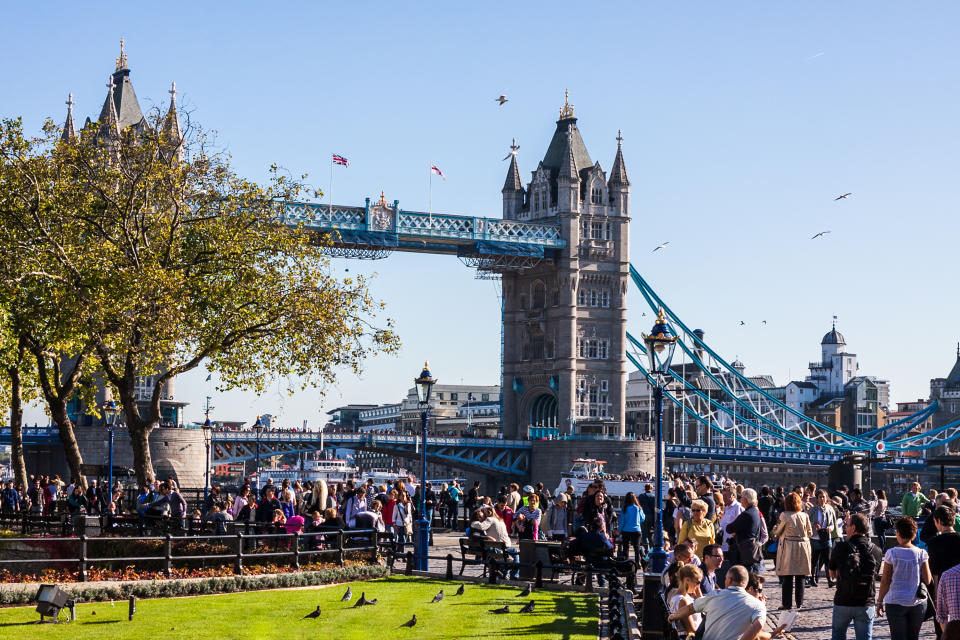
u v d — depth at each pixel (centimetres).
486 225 18888
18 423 5738
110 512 4759
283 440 17025
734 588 1922
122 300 5069
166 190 5428
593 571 3478
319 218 16762
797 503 3097
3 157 5438
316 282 5512
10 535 4266
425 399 4366
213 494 5178
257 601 3164
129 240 5322
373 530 3903
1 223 5300
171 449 15575
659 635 2483
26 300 5222
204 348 5359
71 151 5481
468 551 3897
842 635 2258
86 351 5428
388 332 5584
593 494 3750
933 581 2278
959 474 15550
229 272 5500
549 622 2789
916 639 2167
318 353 5425
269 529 4056
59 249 5250
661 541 3125
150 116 5578
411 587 3531
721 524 3341
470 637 2555
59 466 15738
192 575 3497
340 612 2936
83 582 3247
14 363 5634
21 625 2681
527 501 4509
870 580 2241
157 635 2570
